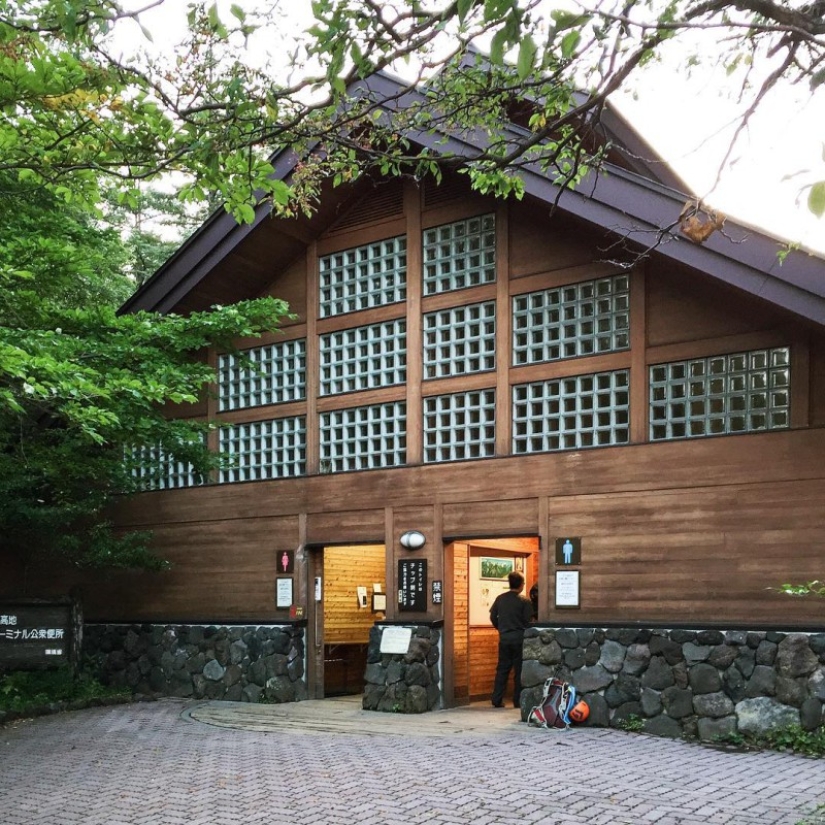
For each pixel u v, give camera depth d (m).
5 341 8.52
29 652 12.73
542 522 10.47
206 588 13.25
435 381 11.57
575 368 10.55
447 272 11.75
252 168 5.23
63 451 11.66
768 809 5.94
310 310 12.80
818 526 8.83
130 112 5.48
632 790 6.50
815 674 8.53
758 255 8.76
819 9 3.75
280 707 11.57
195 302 13.30
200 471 12.64
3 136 6.12
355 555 13.54
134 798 6.52
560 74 4.69
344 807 6.11
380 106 5.04
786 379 9.34
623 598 9.84
